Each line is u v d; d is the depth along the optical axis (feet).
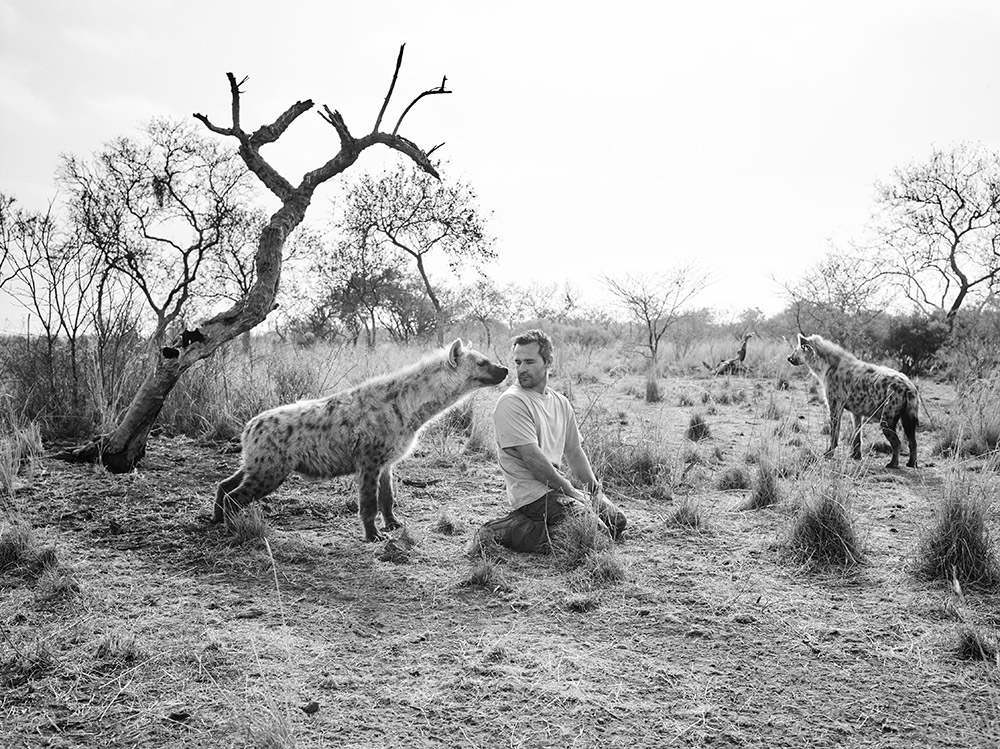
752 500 22.71
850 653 13.51
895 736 11.01
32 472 23.45
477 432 29.99
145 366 31.40
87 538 18.95
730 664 13.10
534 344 18.76
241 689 11.94
